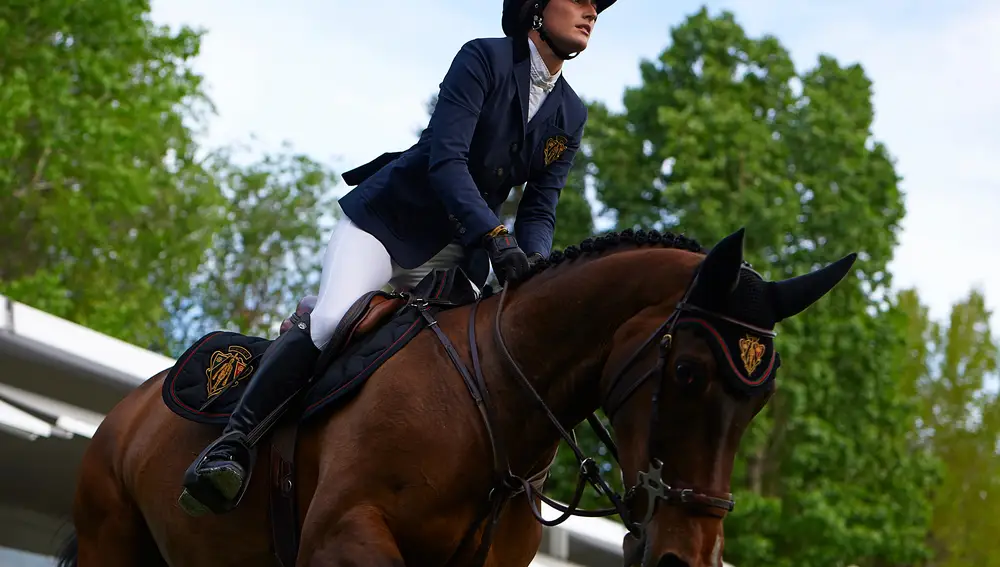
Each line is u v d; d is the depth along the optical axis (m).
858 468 27.36
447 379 4.71
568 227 28.81
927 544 45.50
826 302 27.59
